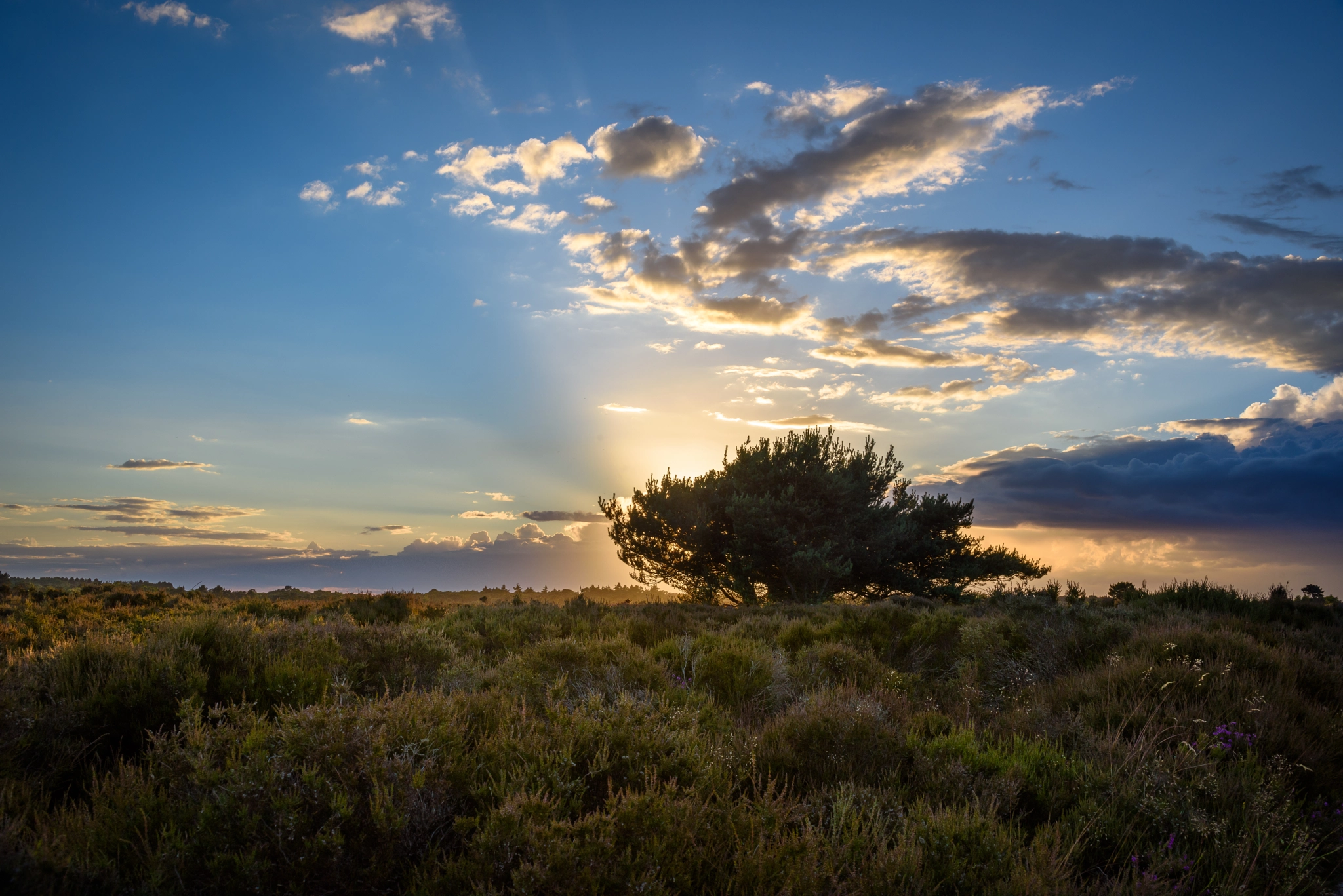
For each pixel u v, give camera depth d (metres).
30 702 4.71
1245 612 12.68
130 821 3.35
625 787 3.99
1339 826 4.32
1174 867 3.62
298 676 6.17
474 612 14.19
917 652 10.90
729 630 12.34
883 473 32.41
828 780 4.67
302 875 2.90
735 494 29.00
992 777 4.68
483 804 3.62
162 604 17.45
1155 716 5.91
